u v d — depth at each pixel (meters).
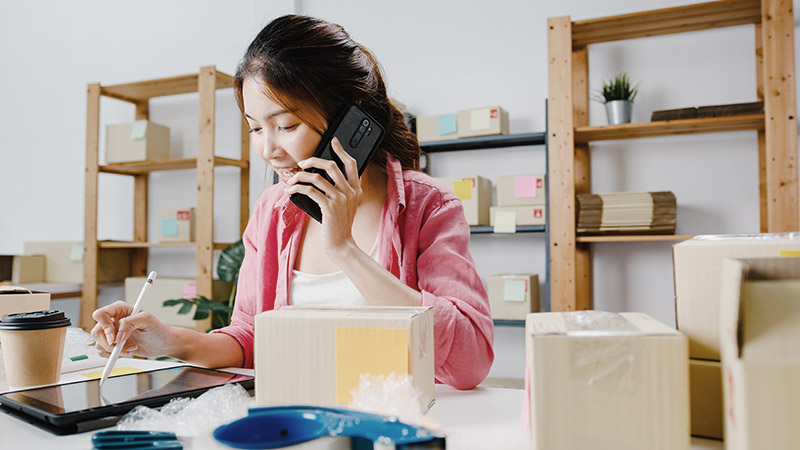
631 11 2.75
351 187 0.96
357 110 0.99
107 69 3.74
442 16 3.08
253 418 0.50
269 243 1.25
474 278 1.06
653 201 2.45
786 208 2.21
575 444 0.50
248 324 1.22
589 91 2.84
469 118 2.77
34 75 3.92
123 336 0.93
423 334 0.70
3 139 3.98
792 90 2.22
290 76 0.95
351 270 0.94
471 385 0.94
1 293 1.10
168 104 3.55
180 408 0.71
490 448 0.61
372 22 3.20
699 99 2.66
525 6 2.94
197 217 2.97
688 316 0.61
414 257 1.12
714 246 0.60
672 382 0.49
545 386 0.51
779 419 0.41
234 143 3.37
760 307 0.45
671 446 0.49
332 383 0.66
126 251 3.55
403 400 0.58
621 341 0.50
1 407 0.77
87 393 0.80
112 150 3.27
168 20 3.58
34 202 3.88
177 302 2.71
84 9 3.81
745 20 2.53
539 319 0.60
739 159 2.60
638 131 2.57
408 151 1.25
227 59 3.43
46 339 0.89
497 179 2.73
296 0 3.30
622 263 2.74
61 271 3.47
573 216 2.47
